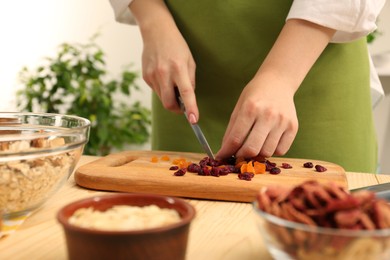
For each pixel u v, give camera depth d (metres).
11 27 2.77
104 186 0.85
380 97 1.40
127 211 0.51
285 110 0.93
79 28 3.09
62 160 0.69
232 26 1.17
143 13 1.14
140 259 0.45
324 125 1.22
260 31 1.17
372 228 0.44
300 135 1.23
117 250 0.45
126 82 2.93
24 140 0.70
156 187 0.82
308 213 0.47
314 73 1.18
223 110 1.26
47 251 0.57
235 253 0.57
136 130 3.01
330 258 0.44
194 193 0.81
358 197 0.47
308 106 1.21
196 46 1.22
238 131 0.93
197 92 1.27
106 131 2.68
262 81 0.94
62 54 2.72
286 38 0.97
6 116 0.85
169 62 1.06
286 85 0.94
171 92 1.07
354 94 1.23
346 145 1.24
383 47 2.94
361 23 0.98
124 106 3.10
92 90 2.68
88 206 0.53
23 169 0.64
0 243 0.60
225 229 0.65
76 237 0.46
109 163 0.97
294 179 0.86
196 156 1.08
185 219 0.48
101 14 3.17
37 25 2.90
